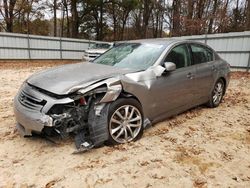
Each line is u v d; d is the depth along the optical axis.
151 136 3.79
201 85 4.76
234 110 5.43
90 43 22.39
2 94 6.49
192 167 2.97
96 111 3.12
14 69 13.03
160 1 32.47
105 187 2.55
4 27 24.08
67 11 30.31
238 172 2.90
